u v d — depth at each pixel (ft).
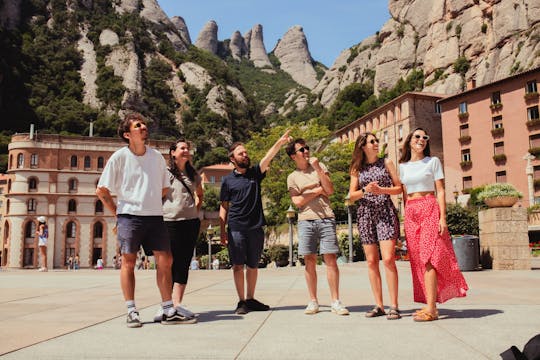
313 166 16.51
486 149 155.53
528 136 144.36
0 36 336.70
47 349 10.86
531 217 109.09
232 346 11.02
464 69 273.13
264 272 45.52
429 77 297.33
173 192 16.67
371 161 16.38
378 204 15.71
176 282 16.17
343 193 138.51
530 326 13.17
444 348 10.52
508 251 40.11
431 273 14.52
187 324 14.40
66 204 187.73
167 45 478.18
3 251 185.16
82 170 191.42
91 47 405.59
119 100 366.02
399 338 11.70
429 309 14.44
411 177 15.31
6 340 11.96
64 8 425.28
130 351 10.59
